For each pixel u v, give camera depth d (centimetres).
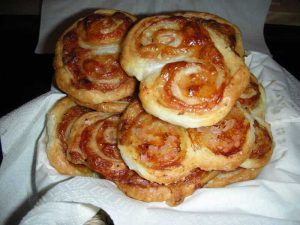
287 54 37
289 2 42
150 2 41
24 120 25
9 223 24
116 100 22
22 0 42
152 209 19
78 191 19
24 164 25
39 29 40
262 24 39
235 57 18
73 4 40
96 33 22
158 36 18
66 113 23
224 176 21
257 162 21
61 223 19
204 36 18
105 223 20
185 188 19
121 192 20
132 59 19
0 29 39
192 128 19
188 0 41
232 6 40
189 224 19
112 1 41
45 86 36
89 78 22
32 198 24
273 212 20
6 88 35
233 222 19
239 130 20
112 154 20
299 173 22
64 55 23
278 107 25
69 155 21
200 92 17
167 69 17
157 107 18
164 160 19
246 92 23
